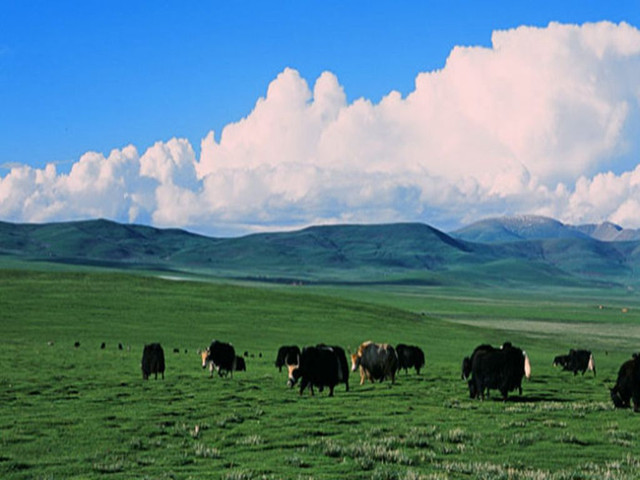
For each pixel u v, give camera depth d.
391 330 94.06
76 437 18.62
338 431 19.56
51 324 80.12
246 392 28.72
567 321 162.88
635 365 23.64
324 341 76.31
